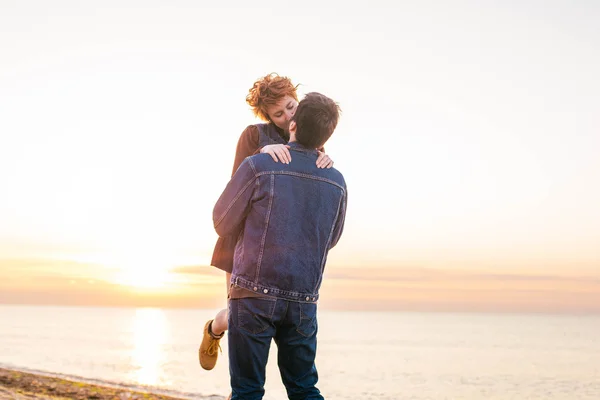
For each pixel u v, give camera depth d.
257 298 2.60
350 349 83.75
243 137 3.12
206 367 3.33
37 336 86.00
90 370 30.09
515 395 32.19
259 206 2.62
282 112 3.03
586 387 36.81
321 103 2.74
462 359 63.78
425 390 32.38
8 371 10.78
